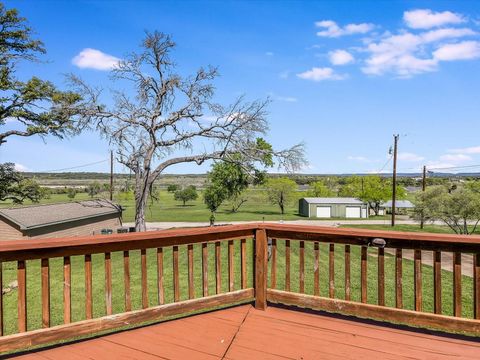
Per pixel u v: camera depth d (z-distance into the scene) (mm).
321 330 2971
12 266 15484
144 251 3004
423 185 34094
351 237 3170
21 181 26500
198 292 9727
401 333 2912
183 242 3189
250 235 3572
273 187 49719
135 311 2924
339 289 9906
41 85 24453
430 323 2832
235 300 3434
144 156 25875
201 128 26016
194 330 2975
